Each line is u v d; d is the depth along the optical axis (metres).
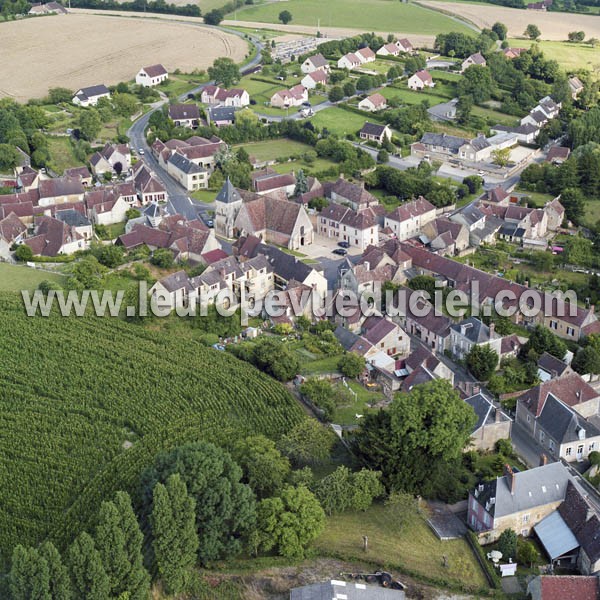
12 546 145.75
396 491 160.50
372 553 147.50
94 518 149.12
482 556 150.12
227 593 138.38
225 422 180.88
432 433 160.62
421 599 139.62
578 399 193.25
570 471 176.38
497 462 176.38
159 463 150.88
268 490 156.75
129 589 128.75
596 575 146.00
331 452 175.00
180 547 135.12
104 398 187.00
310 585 136.25
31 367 197.12
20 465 165.50
